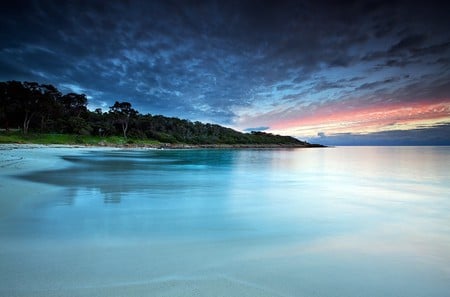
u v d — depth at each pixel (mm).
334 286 4328
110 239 6301
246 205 10516
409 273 4871
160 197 11695
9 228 6914
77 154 42750
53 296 3789
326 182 18500
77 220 7812
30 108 70312
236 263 5117
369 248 6113
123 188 13750
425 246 6312
